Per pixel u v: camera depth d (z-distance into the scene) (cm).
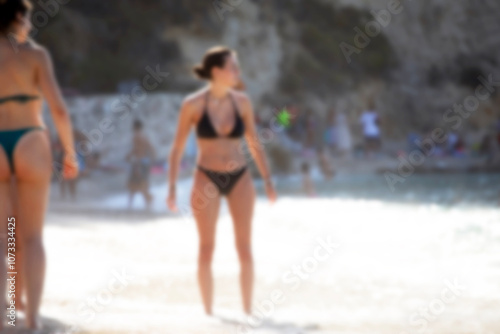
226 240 3412
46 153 1541
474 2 13675
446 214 4362
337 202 5262
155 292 2172
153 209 5228
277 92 11069
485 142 10431
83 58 9312
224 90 1917
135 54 9750
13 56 1520
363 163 9206
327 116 10431
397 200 5512
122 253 2953
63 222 4059
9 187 1523
